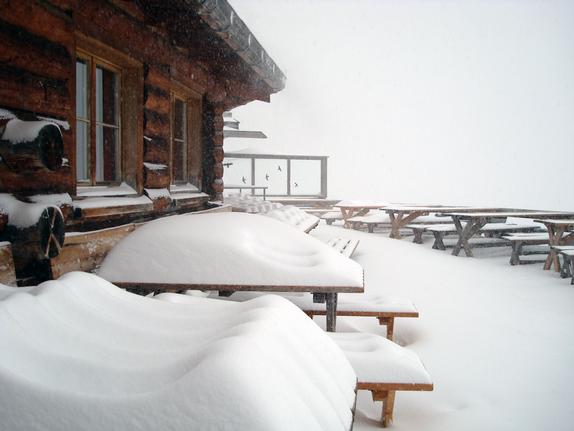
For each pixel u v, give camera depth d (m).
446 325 5.09
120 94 4.62
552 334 4.85
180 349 1.38
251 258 3.43
